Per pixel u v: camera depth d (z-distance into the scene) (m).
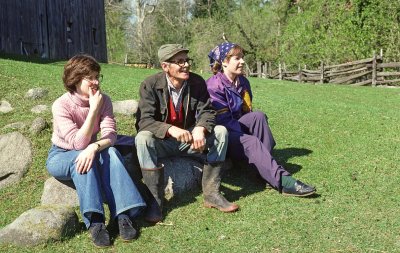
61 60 16.02
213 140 4.14
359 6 22.67
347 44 23.30
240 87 4.91
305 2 30.02
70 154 3.96
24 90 7.04
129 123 5.83
